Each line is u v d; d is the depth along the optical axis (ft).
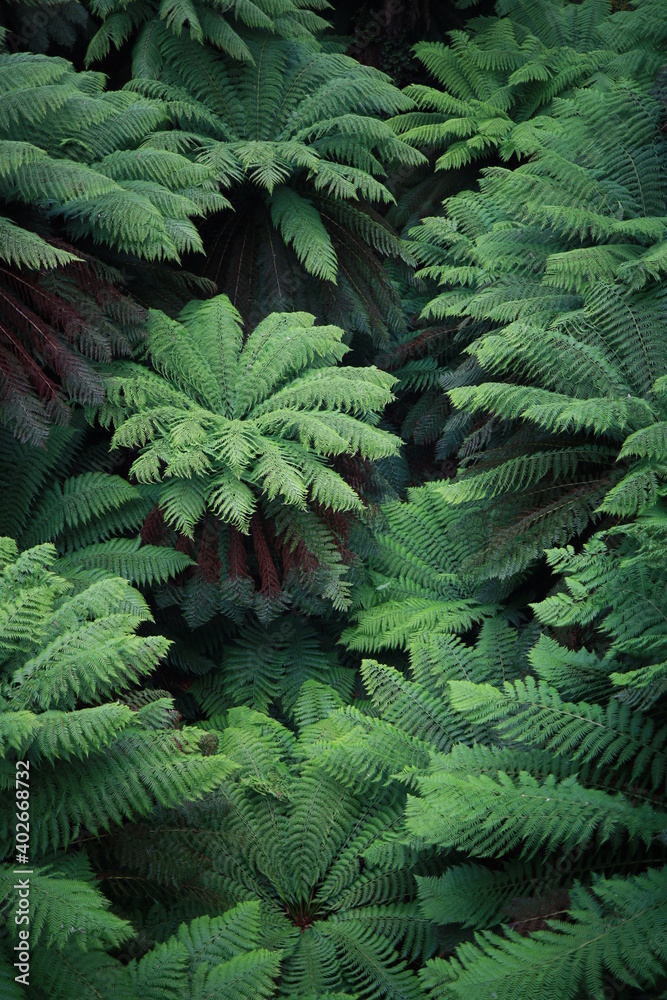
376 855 13.09
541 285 18.48
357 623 17.94
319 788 14.12
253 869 13.50
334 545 15.69
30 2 18.24
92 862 11.64
